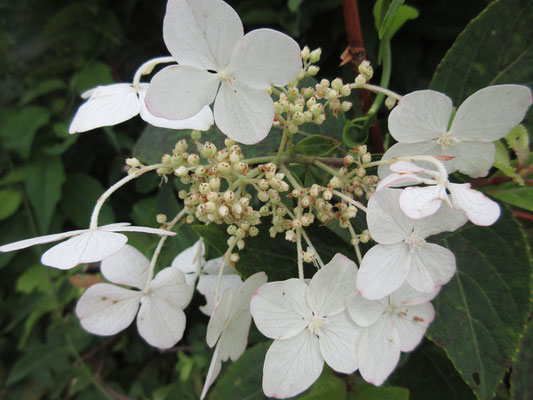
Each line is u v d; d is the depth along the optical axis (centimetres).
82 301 10
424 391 13
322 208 9
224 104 9
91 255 8
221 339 10
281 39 8
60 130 25
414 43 18
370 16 18
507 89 8
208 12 8
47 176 24
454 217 8
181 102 8
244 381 15
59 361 25
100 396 25
